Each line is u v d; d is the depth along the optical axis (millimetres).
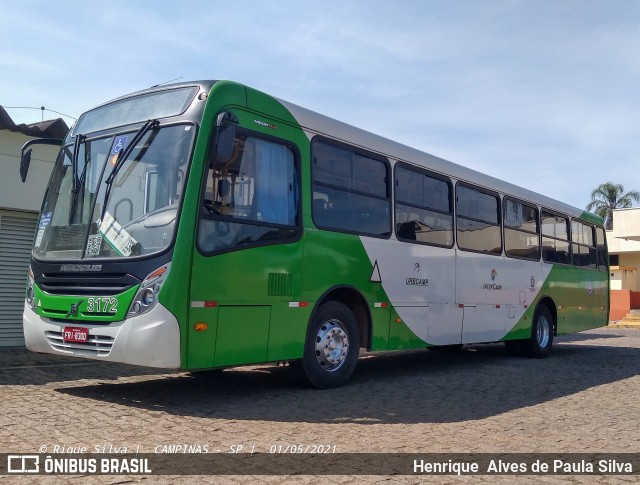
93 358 7023
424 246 10492
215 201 7215
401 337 9898
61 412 6680
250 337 7504
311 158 8555
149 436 5840
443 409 7656
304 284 8234
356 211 9203
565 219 15484
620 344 18719
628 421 7344
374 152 9672
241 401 7613
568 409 7965
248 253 7508
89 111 8539
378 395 8391
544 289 14172
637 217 33344
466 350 15414
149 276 6766
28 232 12398
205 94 7383
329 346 8680
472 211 11898
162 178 7168
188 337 6805
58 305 7387
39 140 8758
